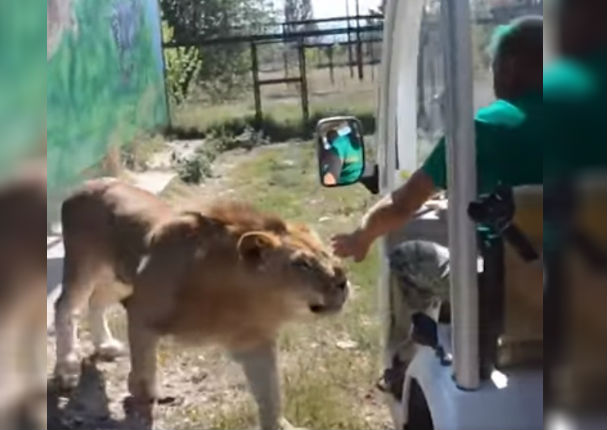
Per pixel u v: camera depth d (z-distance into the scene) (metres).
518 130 1.96
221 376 4.97
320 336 5.35
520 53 1.98
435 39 2.96
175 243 3.89
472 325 2.01
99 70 12.01
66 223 4.79
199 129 15.94
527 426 1.96
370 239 2.79
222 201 4.12
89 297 5.09
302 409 4.38
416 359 2.48
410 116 3.46
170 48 18.64
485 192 2.00
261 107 17.78
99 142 11.42
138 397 4.44
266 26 22.41
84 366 5.02
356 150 3.55
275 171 11.77
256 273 3.60
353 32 20.19
